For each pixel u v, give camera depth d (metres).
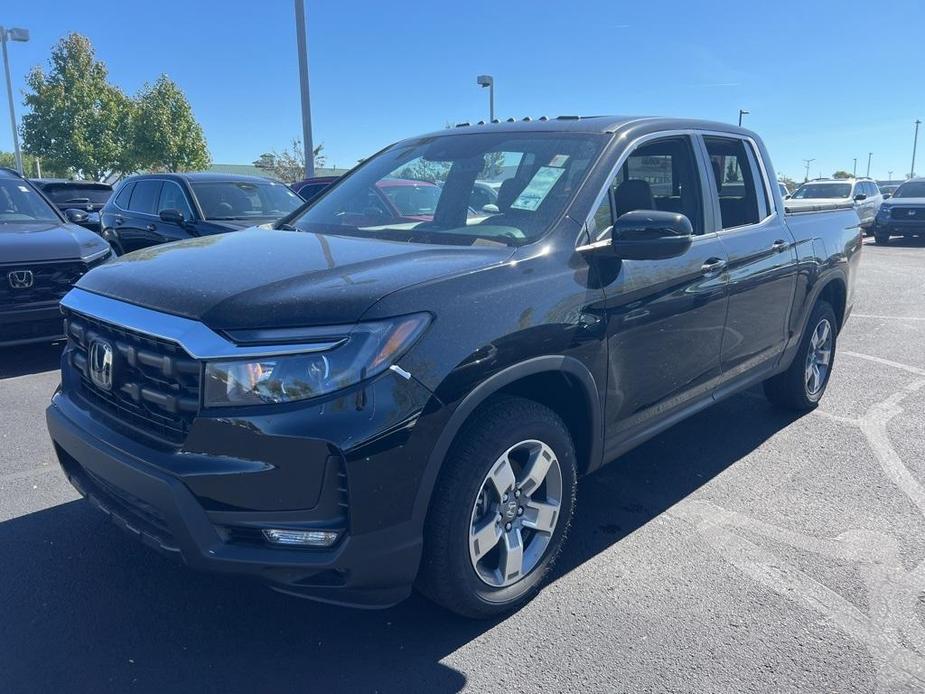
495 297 2.88
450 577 2.85
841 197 21.41
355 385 2.49
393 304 2.61
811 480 4.49
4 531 3.78
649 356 3.65
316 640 2.99
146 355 2.72
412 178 4.05
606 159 3.60
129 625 3.06
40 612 3.13
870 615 3.16
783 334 4.95
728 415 5.66
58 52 33.56
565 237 3.27
